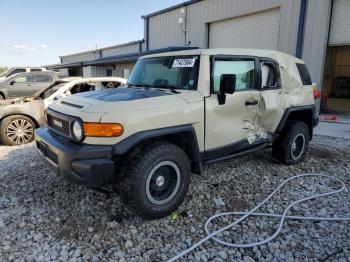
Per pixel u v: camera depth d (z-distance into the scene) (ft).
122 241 9.75
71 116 10.31
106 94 11.96
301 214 11.46
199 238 10.00
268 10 40.70
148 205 10.52
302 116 17.99
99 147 9.77
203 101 11.79
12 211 11.50
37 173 15.29
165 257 9.04
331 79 62.95
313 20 35.27
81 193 12.94
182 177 11.31
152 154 10.41
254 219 11.15
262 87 14.38
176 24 56.34
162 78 13.28
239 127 13.37
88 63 82.84
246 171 15.75
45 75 46.98
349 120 32.65
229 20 46.93
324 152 19.52
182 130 11.09
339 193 13.23
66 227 10.48
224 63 12.74
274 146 16.75
